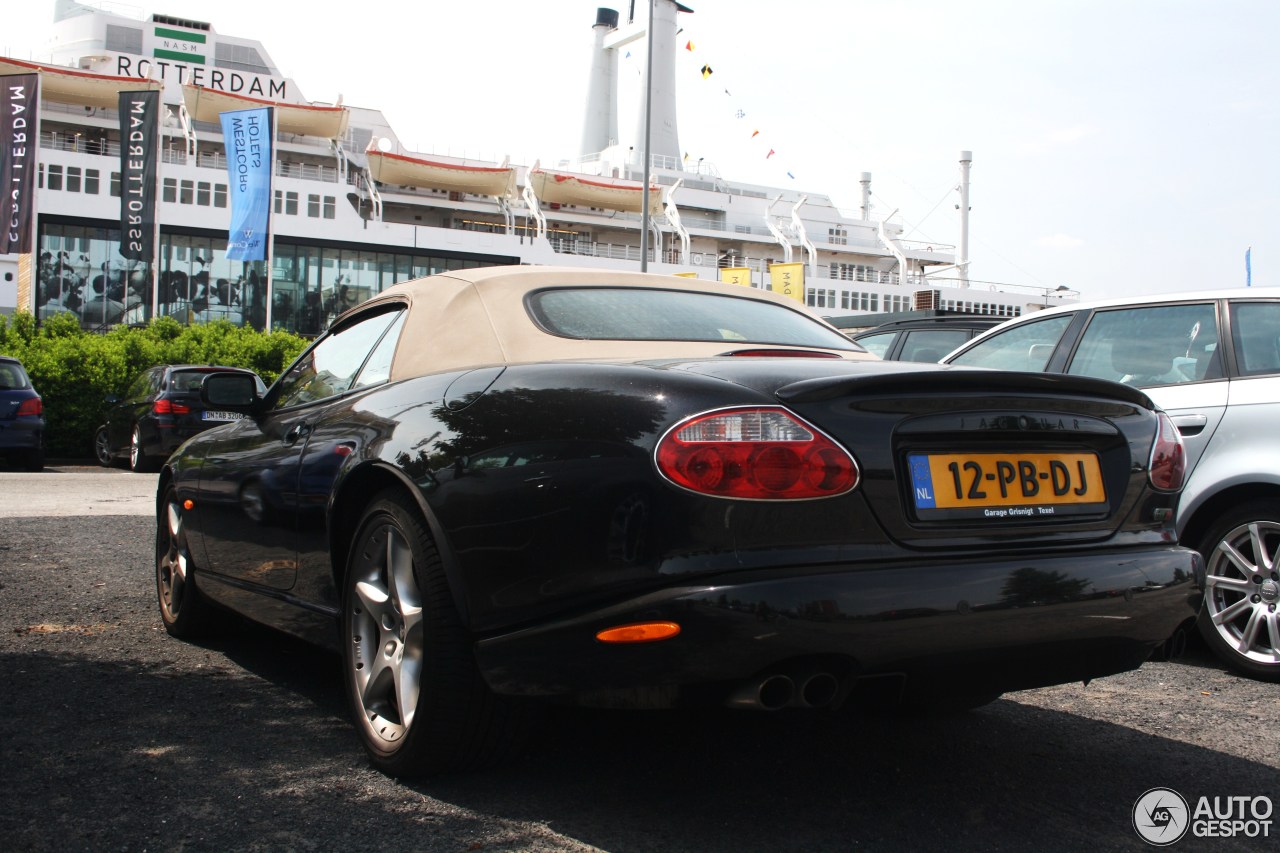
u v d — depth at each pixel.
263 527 3.47
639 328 3.06
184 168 45.88
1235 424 4.20
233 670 3.82
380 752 2.71
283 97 55.09
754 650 2.07
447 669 2.50
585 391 2.42
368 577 2.85
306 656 4.08
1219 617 4.18
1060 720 3.43
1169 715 3.52
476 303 3.07
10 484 11.21
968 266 70.25
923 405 2.33
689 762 2.89
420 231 50.81
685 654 2.09
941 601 2.19
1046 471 2.50
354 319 3.67
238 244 26.89
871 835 2.41
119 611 4.80
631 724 3.24
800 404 2.23
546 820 2.44
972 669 2.30
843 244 68.88
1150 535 2.66
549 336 2.91
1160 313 4.72
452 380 2.77
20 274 30.33
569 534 2.27
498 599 2.39
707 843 2.33
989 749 3.09
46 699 3.35
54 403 16.67
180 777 2.67
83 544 6.78
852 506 2.21
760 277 65.19
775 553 2.15
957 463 2.37
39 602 4.92
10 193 20.72
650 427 2.24
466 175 53.53
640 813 2.50
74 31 53.44
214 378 3.78
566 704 2.31
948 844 2.37
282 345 20.66
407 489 2.68
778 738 3.14
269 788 2.60
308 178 54.16
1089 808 2.62
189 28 54.47
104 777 2.65
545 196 56.50
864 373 2.36
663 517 2.16
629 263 57.47
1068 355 5.03
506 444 2.45
